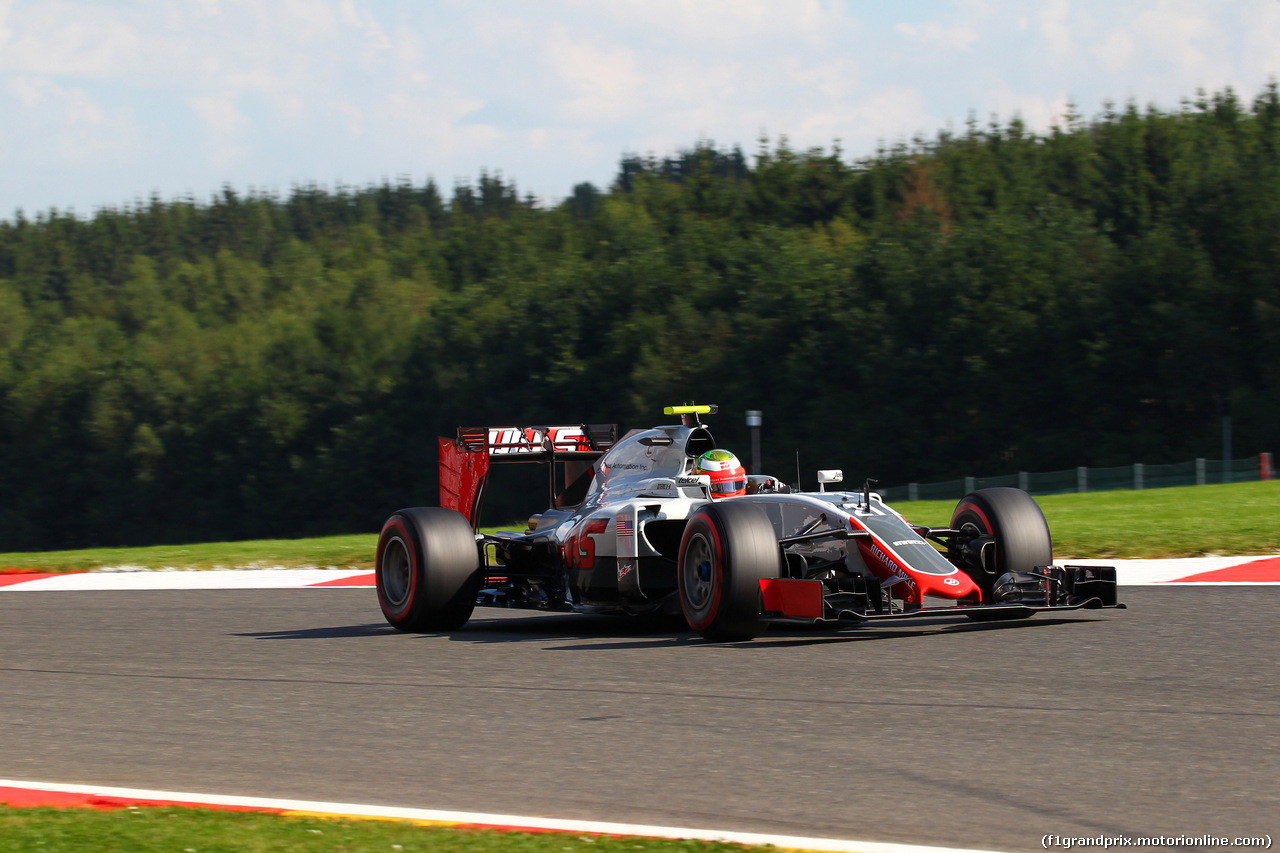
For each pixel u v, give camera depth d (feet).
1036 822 55.62
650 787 63.57
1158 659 90.84
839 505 107.24
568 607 120.88
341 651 113.50
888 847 52.75
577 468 142.72
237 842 55.26
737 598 101.40
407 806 62.39
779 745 70.44
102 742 79.56
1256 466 457.27
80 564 217.56
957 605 105.29
